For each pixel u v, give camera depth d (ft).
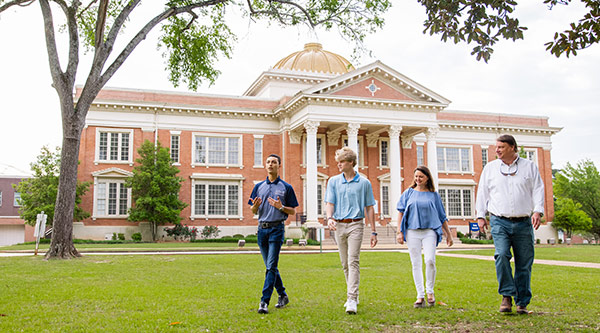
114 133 118.11
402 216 24.00
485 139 147.84
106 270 39.19
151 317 19.63
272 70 137.18
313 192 110.42
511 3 24.94
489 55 26.50
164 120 120.67
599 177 164.04
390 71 117.08
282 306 22.27
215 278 34.40
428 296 22.82
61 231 53.36
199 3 62.28
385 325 18.62
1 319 19.03
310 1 67.97
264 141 127.44
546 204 149.28
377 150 132.26
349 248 21.70
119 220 115.14
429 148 120.57
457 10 26.16
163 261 49.80
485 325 18.57
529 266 21.01
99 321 18.76
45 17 54.39
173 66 75.92
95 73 55.26
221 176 122.31
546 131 151.53
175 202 108.68
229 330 17.46
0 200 156.25
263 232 22.20
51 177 105.91
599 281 32.89
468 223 141.90
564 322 19.02
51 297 24.41
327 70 146.30
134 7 58.44
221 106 123.34
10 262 46.88
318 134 127.34
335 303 23.45
